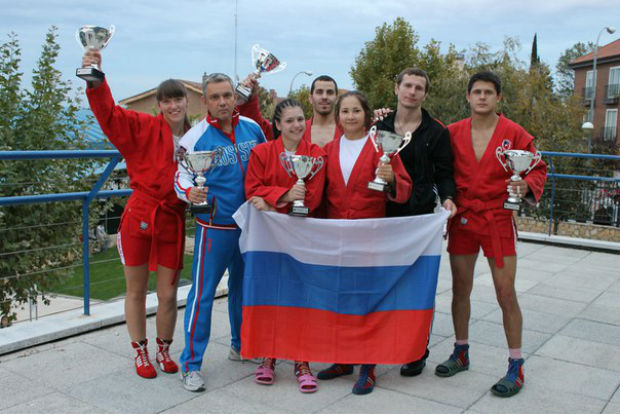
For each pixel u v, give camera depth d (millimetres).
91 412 2992
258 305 3438
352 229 3389
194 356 3377
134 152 3311
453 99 22250
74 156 3811
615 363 3896
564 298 5574
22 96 9602
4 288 6109
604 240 8328
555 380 3586
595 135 38688
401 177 3289
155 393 3256
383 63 29531
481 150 3451
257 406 3131
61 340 4004
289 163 3336
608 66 38125
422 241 3418
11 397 3135
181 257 3498
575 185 8711
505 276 3402
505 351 4086
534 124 22703
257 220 3395
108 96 3109
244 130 3557
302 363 3465
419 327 3426
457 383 3512
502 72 22672
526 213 9203
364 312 3445
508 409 3152
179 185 3244
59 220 7488
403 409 3127
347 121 3383
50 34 9688
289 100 3385
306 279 3457
